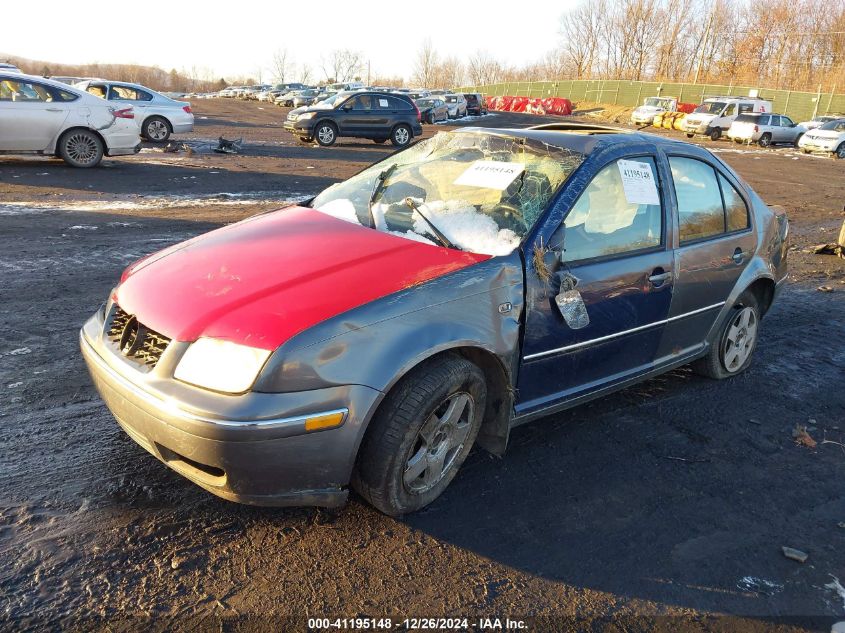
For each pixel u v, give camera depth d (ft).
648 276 11.41
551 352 10.24
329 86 186.91
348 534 8.79
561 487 10.30
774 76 193.06
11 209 27.50
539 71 271.49
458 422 9.36
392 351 8.10
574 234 10.37
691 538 9.34
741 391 14.43
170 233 24.95
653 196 11.68
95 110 39.63
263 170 44.80
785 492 10.69
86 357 9.02
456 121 124.57
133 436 8.64
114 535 8.43
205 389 7.57
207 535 8.55
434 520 9.24
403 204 11.06
